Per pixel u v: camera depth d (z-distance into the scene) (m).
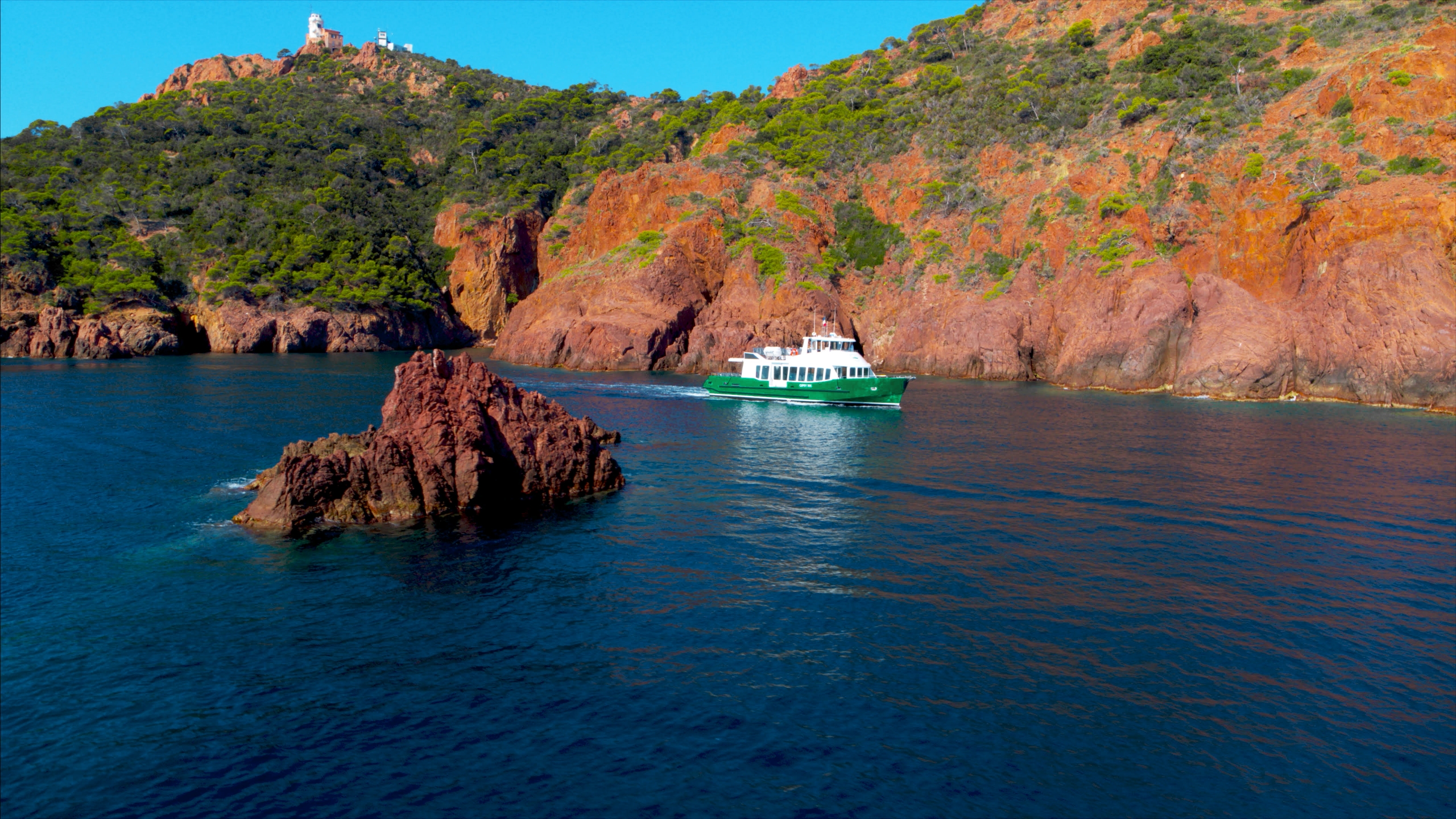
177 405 60.47
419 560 26.73
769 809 14.38
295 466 30.45
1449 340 62.62
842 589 24.00
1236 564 26.16
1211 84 97.25
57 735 16.58
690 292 106.75
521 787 14.98
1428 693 18.19
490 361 112.06
